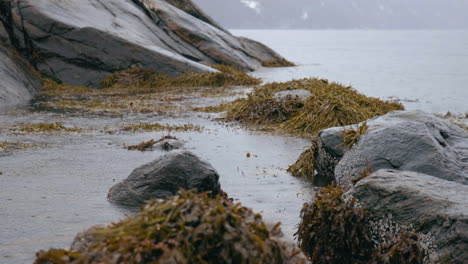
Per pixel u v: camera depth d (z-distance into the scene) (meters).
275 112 13.68
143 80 22.69
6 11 22.12
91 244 3.36
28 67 21.36
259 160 9.56
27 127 12.45
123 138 11.47
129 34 24.30
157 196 6.88
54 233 5.88
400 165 6.83
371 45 87.12
